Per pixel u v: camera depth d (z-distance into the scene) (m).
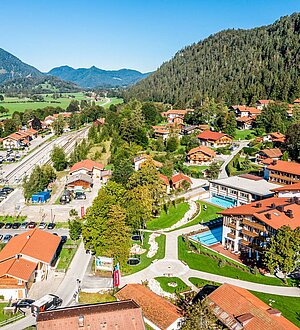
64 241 84.50
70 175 135.12
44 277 68.12
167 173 126.81
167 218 97.88
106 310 50.16
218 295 52.88
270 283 65.75
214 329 47.56
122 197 87.31
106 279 67.69
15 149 191.62
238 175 125.00
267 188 108.31
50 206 109.44
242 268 70.56
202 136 175.25
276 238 64.69
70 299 61.31
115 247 69.31
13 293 61.75
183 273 69.31
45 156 175.75
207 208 105.94
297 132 139.62
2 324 54.66
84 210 106.06
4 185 131.75
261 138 170.12
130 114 188.12
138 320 48.97
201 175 135.62
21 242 71.25
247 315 47.75
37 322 47.16
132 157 147.62
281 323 46.72
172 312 52.59
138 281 66.62
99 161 155.00
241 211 77.44
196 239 85.19
